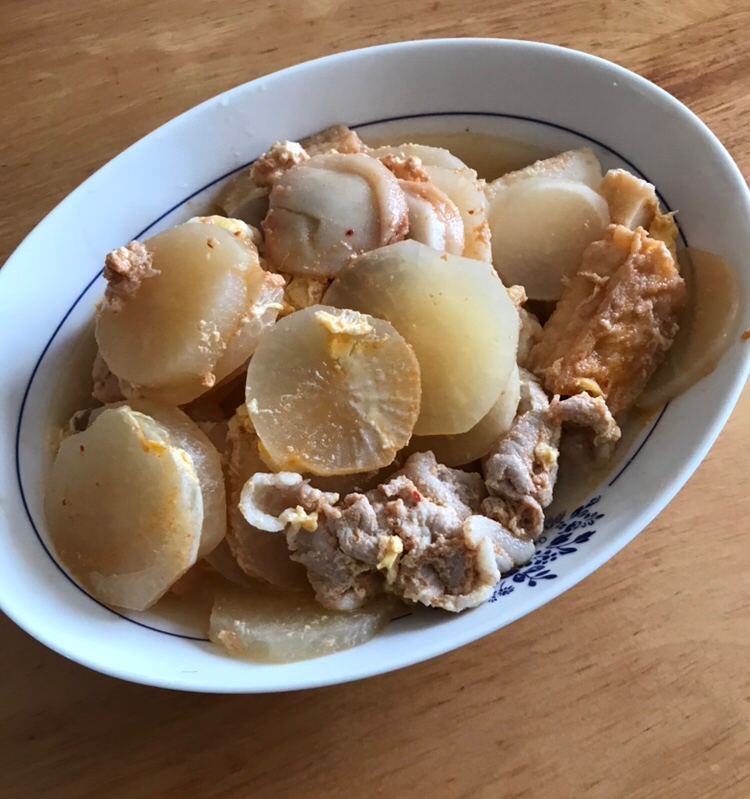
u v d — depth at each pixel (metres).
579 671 0.25
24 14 0.36
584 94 0.30
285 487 0.24
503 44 0.30
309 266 0.27
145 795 0.24
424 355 0.24
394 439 0.24
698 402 0.25
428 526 0.24
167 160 0.30
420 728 0.25
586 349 0.27
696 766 0.24
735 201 0.26
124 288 0.26
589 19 0.35
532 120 0.31
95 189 0.29
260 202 0.30
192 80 0.34
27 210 0.32
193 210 0.31
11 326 0.27
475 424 0.25
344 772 0.24
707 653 0.25
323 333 0.24
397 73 0.30
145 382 0.26
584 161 0.30
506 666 0.26
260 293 0.26
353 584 0.24
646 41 0.34
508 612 0.22
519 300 0.28
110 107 0.34
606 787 0.24
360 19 0.35
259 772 0.24
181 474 0.24
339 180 0.28
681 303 0.27
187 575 0.26
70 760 0.25
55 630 0.23
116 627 0.24
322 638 0.24
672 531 0.27
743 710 0.25
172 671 0.23
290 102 0.30
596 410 0.26
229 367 0.26
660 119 0.28
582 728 0.25
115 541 0.24
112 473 0.25
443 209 0.28
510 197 0.30
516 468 0.25
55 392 0.28
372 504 0.24
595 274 0.28
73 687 0.26
